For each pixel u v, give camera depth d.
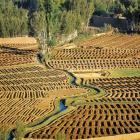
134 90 159.75
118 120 129.25
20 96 151.25
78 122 126.50
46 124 125.12
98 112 135.25
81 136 114.88
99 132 118.69
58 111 136.62
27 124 125.19
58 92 156.75
